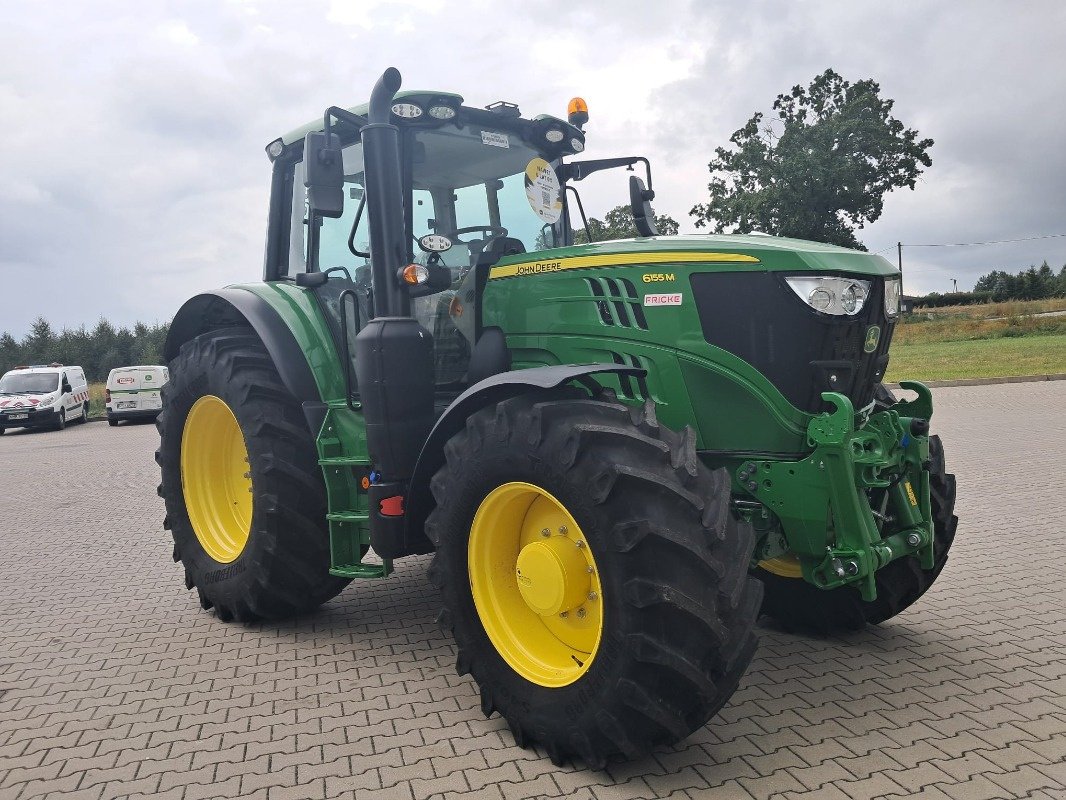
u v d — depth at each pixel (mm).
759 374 3125
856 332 3162
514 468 2891
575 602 2848
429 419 3625
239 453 4785
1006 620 4047
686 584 2551
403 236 3625
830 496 2992
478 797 2586
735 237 3412
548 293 3602
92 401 29156
